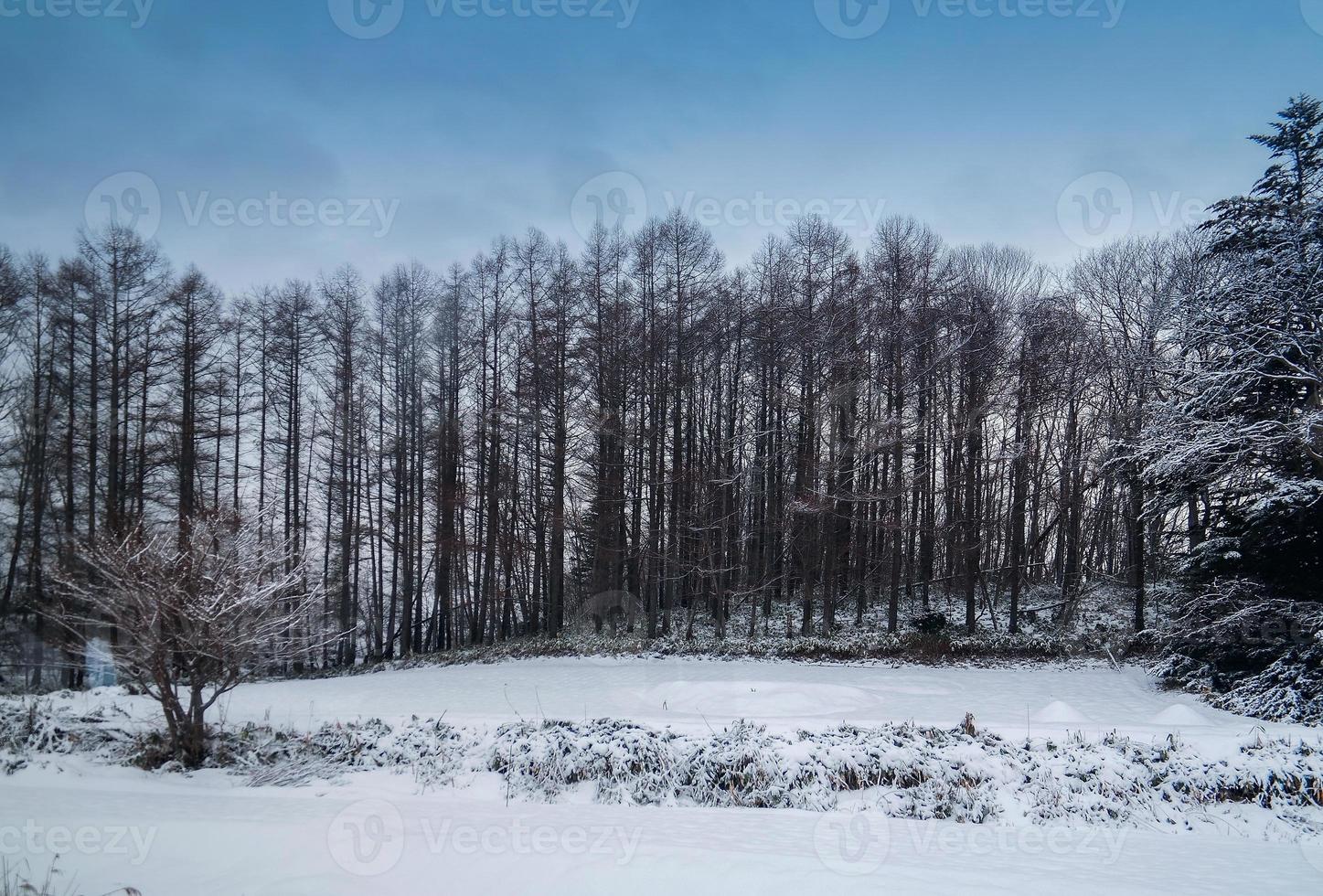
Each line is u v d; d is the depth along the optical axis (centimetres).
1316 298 1552
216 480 2877
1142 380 2323
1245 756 986
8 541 2414
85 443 2514
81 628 1433
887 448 2706
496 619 3073
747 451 3072
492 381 3194
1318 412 1469
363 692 1797
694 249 2873
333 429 3181
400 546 3089
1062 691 1673
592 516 2997
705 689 1612
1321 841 819
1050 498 2970
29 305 2514
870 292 2778
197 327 2830
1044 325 2736
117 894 525
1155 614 2531
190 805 829
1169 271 2708
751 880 557
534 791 995
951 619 2744
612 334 2825
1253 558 1667
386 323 3241
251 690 1936
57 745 1115
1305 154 1709
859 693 1588
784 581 3020
